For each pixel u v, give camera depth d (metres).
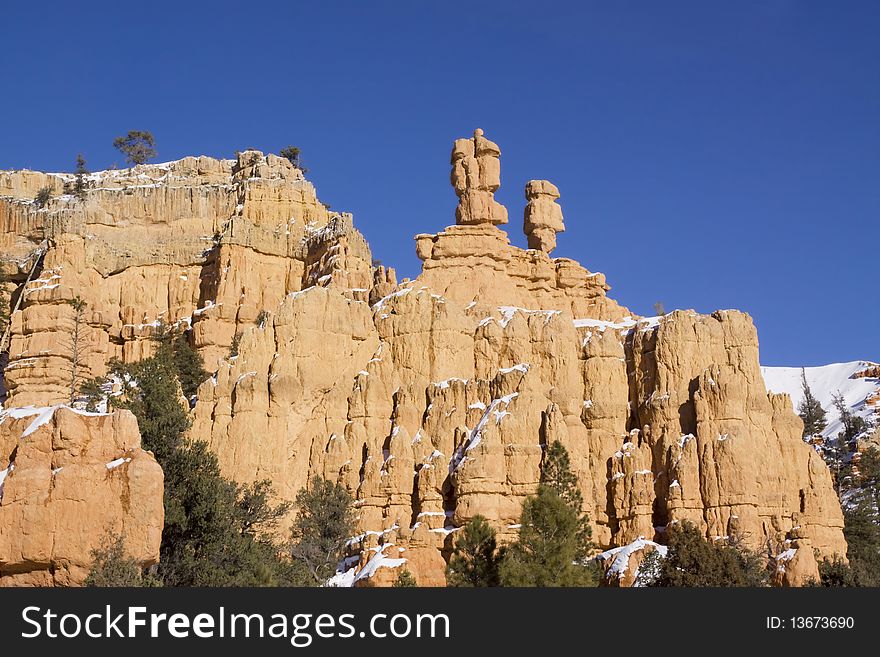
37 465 54.81
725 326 103.00
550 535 66.75
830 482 98.94
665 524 94.56
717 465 94.12
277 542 90.38
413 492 93.19
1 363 115.62
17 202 123.31
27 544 53.44
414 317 102.44
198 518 71.44
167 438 76.31
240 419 95.44
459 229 111.25
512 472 91.25
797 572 86.50
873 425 154.38
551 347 102.81
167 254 119.38
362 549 89.19
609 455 98.38
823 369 196.00
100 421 56.34
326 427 98.25
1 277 118.06
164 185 123.50
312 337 100.00
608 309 113.38
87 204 121.06
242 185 122.56
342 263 111.25
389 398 99.75
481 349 102.31
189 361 106.44
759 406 99.12
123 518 54.88
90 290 115.38
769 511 94.44
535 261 113.19
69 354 110.06
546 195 118.69
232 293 113.25
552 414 93.44
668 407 98.69
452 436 95.75
